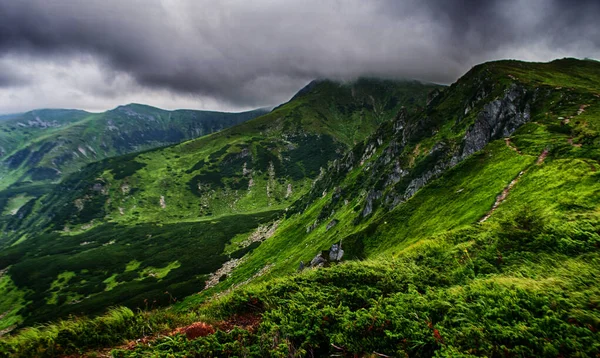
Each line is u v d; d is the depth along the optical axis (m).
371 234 67.12
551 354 7.14
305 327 8.88
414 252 18.20
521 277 12.04
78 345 8.66
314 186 184.12
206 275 122.62
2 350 8.09
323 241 97.56
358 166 154.12
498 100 93.38
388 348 7.99
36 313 108.19
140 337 9.35
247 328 9.51
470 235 17.91
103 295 115.00
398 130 146.12
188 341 8.38
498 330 7.93
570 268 11.50
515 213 17.56
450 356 7.14
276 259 111.38
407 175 92.06
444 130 108.00
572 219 15.89
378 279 12.72
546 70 132.12
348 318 9.16
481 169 62.91
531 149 59.47
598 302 8.62
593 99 78.06
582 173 38.81
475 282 11.58
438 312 9.38
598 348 6.95
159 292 107.88
